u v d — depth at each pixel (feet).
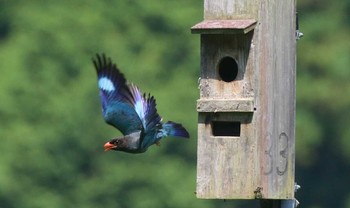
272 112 47.11
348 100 101.14
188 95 100.58
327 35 103.50
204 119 47.19
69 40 104.99
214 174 47.11
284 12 47.50
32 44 105.19
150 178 100.12
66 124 101.91
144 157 100.68
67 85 103.91
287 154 47.57
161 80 101.91
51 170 101.14
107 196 100.58
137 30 104.83
